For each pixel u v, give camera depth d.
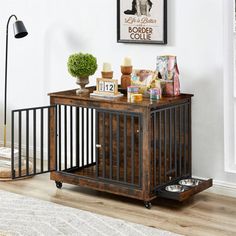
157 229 5.06
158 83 5.57
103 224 5.15
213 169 5.76
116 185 5.57
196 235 5.00
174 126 5.61
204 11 5.65
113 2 6.09
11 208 5.44
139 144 5.41
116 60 6.14
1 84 6.94
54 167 5.90
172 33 5.81
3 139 7.03
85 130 6.43
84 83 5.79
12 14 6.73
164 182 5.57
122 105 5.45
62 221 5.21
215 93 5.68
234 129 5.66
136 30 5.95
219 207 5.48
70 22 6.36
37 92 6.68
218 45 5.62
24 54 6.71
